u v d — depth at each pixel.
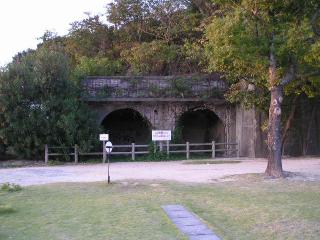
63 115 27.70
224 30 18.08
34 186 17.75
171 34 38.34
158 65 37.38
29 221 11.72
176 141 31.77
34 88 28.08
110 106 31.50
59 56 29.39
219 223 11.20
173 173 21.70
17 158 29.06
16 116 27.52
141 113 31.83
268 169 19.77
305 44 18.27
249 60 18.59
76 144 28.02
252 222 11.23
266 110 28.38
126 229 10.65
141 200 14.36
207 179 19.28
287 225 10.85
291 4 18.61
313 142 31.44
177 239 9.62
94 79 30.86
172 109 32.09
